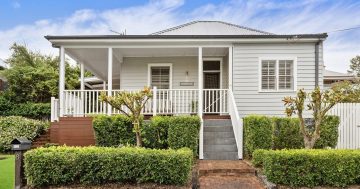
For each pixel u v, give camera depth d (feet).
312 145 31.50
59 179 26.05
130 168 26.25
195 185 27.09
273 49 46.01
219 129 40.93
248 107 45.70
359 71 126.00
